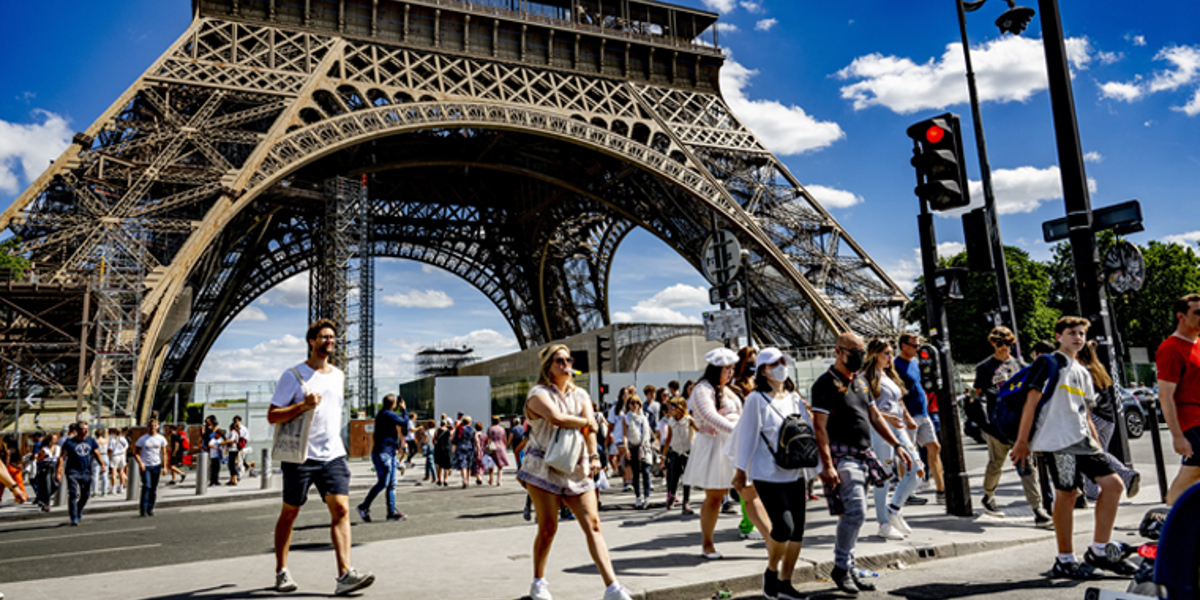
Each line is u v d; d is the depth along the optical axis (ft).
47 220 105.09
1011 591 22.49
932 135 34.58
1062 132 36.55
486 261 255.70
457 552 31.55
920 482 52.29
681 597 23.34
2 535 51.80
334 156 167.43
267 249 218.38
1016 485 47.78
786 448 21.09
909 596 22.70
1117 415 35.68
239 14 131.75
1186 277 197.36
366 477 92.12
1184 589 13.05
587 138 141.18
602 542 21.25
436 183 227.40
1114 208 36.37
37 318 106.32
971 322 198.80
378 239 237.66
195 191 109.50
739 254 45.24
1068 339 23.76
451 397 136.15
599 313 235.20
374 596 23.34
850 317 148.97
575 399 22.12
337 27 138.92
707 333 46.57
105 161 109.81
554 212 217.15
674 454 46.93
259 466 118.11
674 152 153.17
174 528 50.70
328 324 25.21
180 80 117.70
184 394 119.55
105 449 83.61
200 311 191.01
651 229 177.27
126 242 105.91
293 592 24.22
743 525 32.81
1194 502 13.10
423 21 147.33
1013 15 49.32
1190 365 24.98
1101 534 23.18
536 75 151.84
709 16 179.73
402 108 129.18
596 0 172.86
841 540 23.06
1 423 104.22
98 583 26.73
